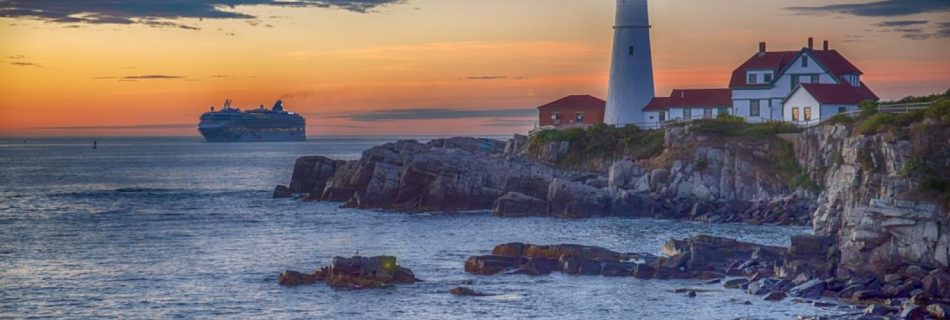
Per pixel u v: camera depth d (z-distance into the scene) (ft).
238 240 379.96
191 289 288.51
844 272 276.21
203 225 428.56
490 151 572.92
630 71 557.33
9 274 313.94
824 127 447.83
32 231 415.64
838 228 308.19
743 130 474.08
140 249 360.07
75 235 401.08
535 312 256.93
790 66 529.04
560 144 526.57
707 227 396.98
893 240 284.61
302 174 554.05
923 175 293.23
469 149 569.23
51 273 314.76
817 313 246.06
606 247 346.54
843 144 380.17
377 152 507.30
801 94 497.05
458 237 376.68
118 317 260.21
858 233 287.48
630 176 470.39
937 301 244.63
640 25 557.33
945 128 306.76
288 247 360.07
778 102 531.09
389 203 472.44
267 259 334.85
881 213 286.05
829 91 496.23
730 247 306.76
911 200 286.05
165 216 466.70
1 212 498.28
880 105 430.20
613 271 293.84
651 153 494.18
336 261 291.79
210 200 548.31
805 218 402.93
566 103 607.78
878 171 304.91
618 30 559.79
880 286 262.88
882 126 327.06
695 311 253.65
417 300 268.82
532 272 298.15
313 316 256.52
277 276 303.27
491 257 306.76
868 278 269.23
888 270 276.82
